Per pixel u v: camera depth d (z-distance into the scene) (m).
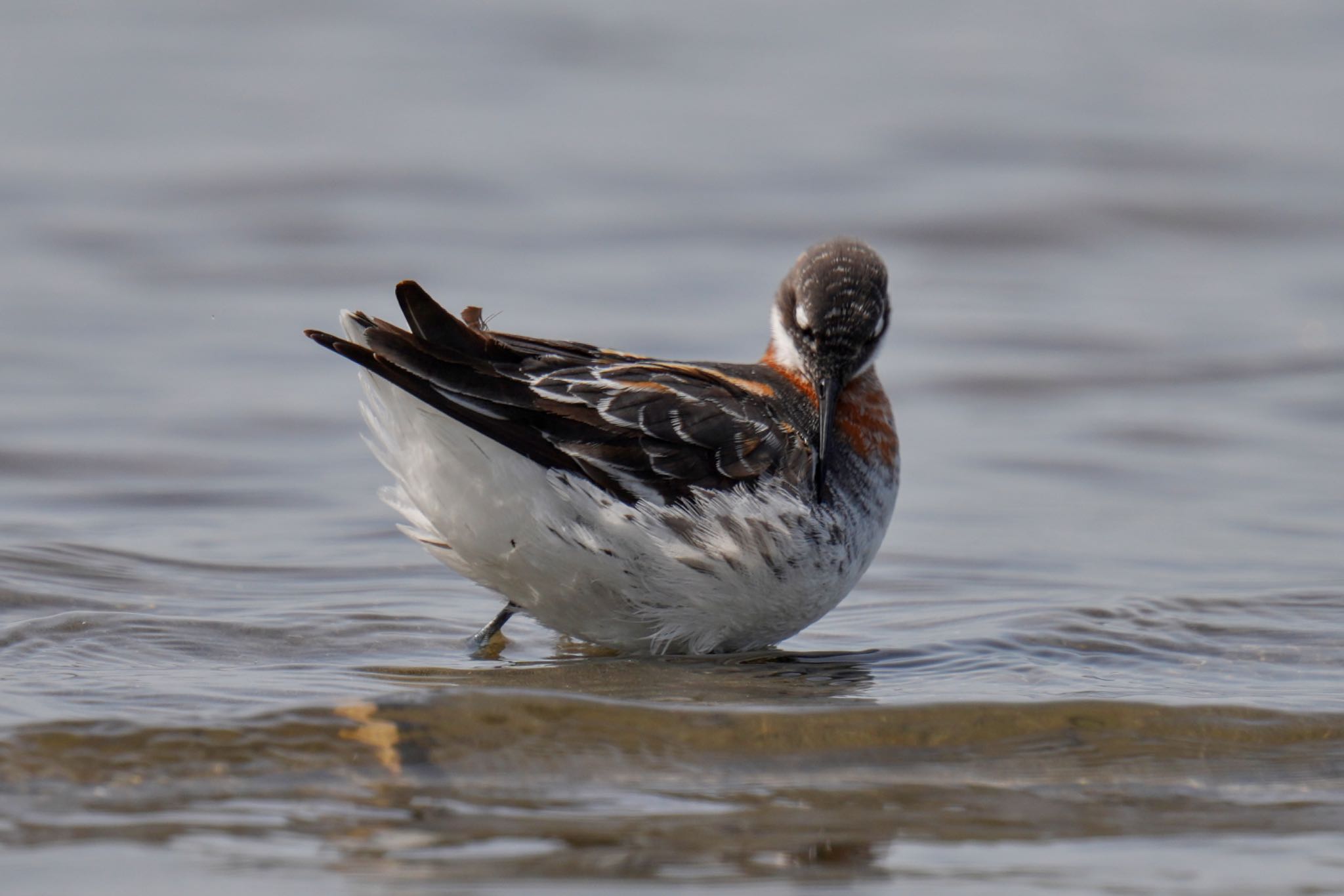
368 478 15.16
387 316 20.27
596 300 21.42
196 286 21.34
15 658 9.75
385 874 7.11
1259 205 26.16
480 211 25.19
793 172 27.55
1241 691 9.69
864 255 11.90
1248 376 19.06
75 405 16.78
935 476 15.72
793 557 10.36
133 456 15.40
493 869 7.20
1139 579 12.53
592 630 10.55
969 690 9.66
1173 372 19.20
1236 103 31.84
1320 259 24.16
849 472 11.24
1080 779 8.48
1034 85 32.91
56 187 24.98
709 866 7.31
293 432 16.34
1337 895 7.11
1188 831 7.88
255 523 13.71
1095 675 10.05
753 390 11.09
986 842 7.70
